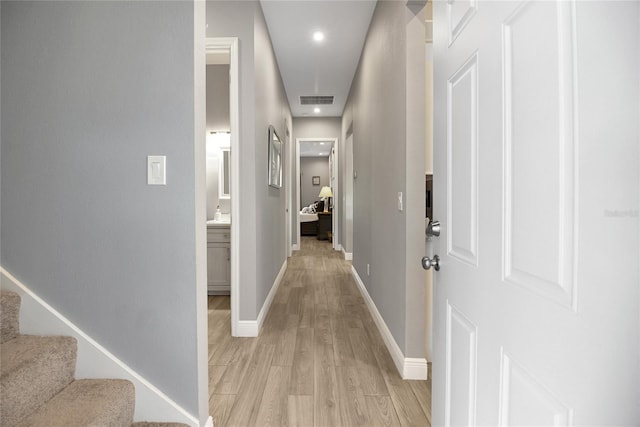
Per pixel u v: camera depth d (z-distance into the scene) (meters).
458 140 0.98
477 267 0.86
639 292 0.44
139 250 1.49
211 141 4.50
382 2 2.71
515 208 0.70
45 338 1.46
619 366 0.46
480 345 0.85
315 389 1.98
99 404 1.30
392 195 2.40
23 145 1.50
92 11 1.47
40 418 1.22
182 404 1.51
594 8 0.50
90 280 1.50
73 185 1.50
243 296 2.79
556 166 0.58
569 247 0.55
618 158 0.46
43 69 1.49
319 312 3.37
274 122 3.93
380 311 2.86
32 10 1.48
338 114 6.77
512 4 0.70
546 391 0.60
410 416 1.73
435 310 1.20
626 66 0.45
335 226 7.45
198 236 1.51
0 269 1.50
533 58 0.63
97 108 1.49
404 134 2.07
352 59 4.13
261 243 3.04
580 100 0.52
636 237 0.44
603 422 0.49
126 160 1.49
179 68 1.47
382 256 2.75
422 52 2.03
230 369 2.22
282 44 3.75
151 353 1.50
